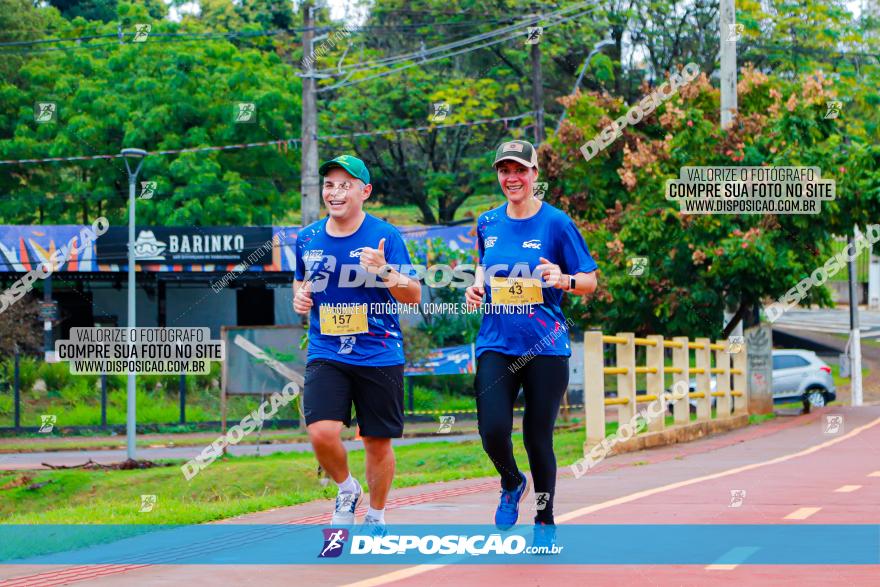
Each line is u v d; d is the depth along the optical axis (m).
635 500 9.23
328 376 6.61
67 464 24.12
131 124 42.62
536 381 6.81
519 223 6.99
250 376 32.22
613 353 28.41
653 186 23.66
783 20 46.44
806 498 9.23
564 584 5.62
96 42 46.06
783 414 26.06
